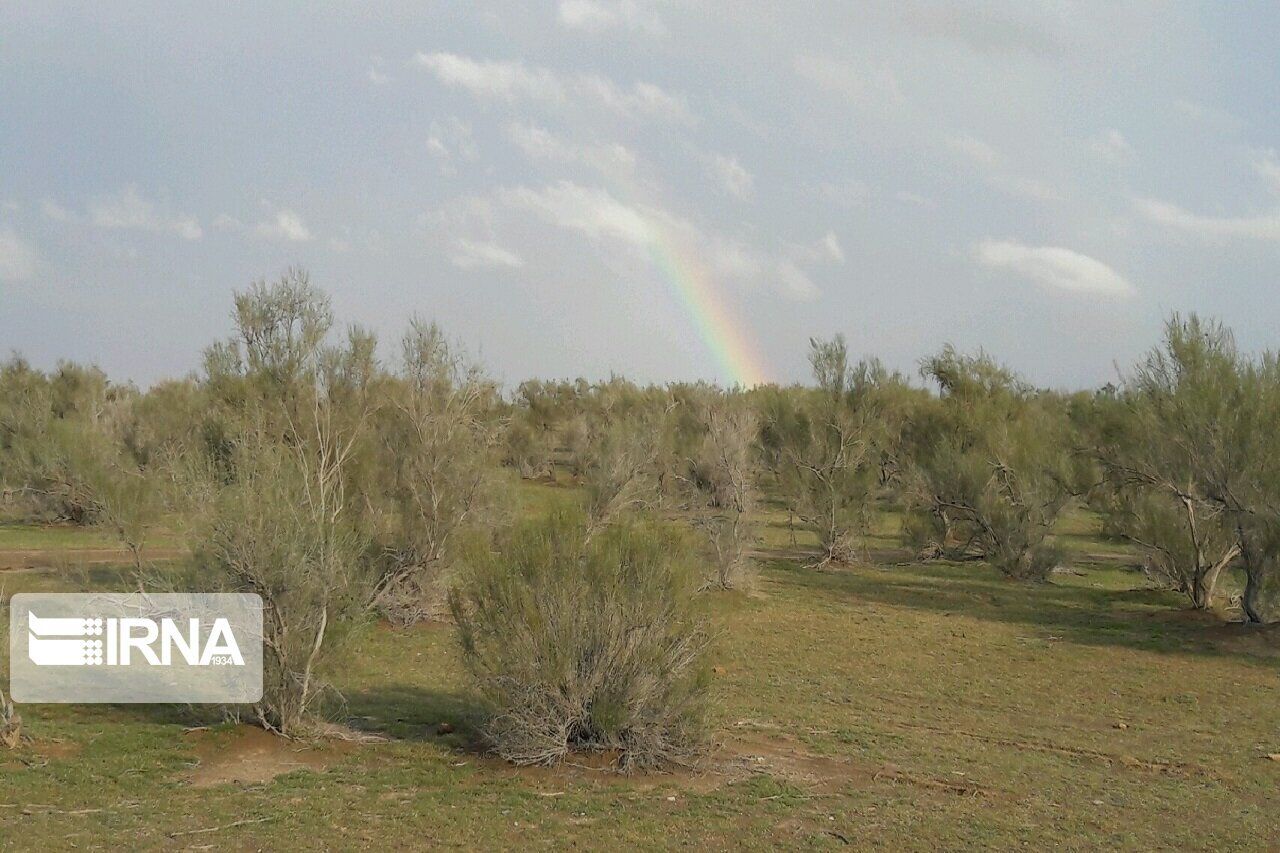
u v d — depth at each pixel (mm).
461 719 11578
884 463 33812
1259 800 9570
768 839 8078
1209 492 19234
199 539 10906
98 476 17375
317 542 10641
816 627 18516
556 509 10695
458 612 10516
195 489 11805
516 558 10227
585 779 9500
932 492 27828
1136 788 9875
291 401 18219
